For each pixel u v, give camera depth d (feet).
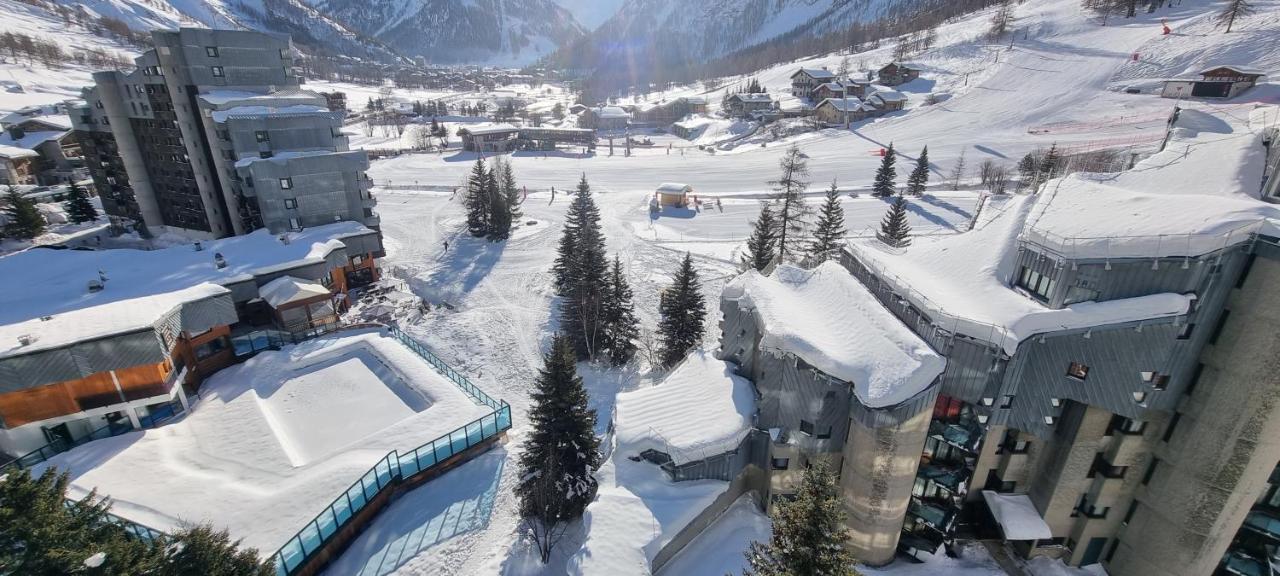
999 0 652.48
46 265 149.69
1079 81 400.06
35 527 51.85
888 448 77.00
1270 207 68.39
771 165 359.87
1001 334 73.87
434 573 85.05
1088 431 80.64
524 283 192.95
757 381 96.73
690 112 597.52
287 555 78.79
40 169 299.17
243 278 141.28
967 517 91.71
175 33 184.44
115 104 205.87
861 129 411.75
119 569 54.54
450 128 557.74
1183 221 71.10
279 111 181.57
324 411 113.91
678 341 138.51
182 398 111.34
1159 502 79.82
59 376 94.63
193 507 86.53
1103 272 73.05
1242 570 79.56
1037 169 258.16
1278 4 398.83
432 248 226.58
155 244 215.31
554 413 91.91
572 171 362.33
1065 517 87.61
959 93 440.45
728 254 220.64
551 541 89.25
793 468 87.97
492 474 104.53
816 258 165.48
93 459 95.50
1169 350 72.28
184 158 203.31
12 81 465.06
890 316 84.02
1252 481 72.23
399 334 146.00
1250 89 313.12
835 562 54.80
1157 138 288.71
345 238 172.86
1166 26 414.00
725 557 81.97
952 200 272.10
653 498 83.76
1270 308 65.98
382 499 95.50
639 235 243.60
